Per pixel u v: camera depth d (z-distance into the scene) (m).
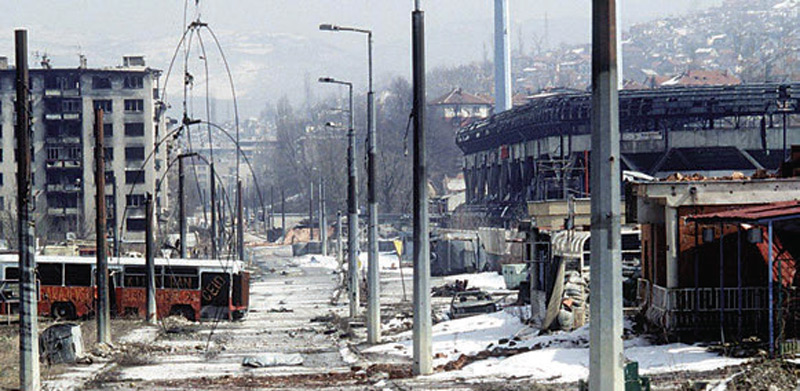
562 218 61.84
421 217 43.97
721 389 30.88
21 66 37.62
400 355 55.41
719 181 45.66
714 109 170.25
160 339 69.38
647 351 42.16
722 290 41.88
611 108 21.97
